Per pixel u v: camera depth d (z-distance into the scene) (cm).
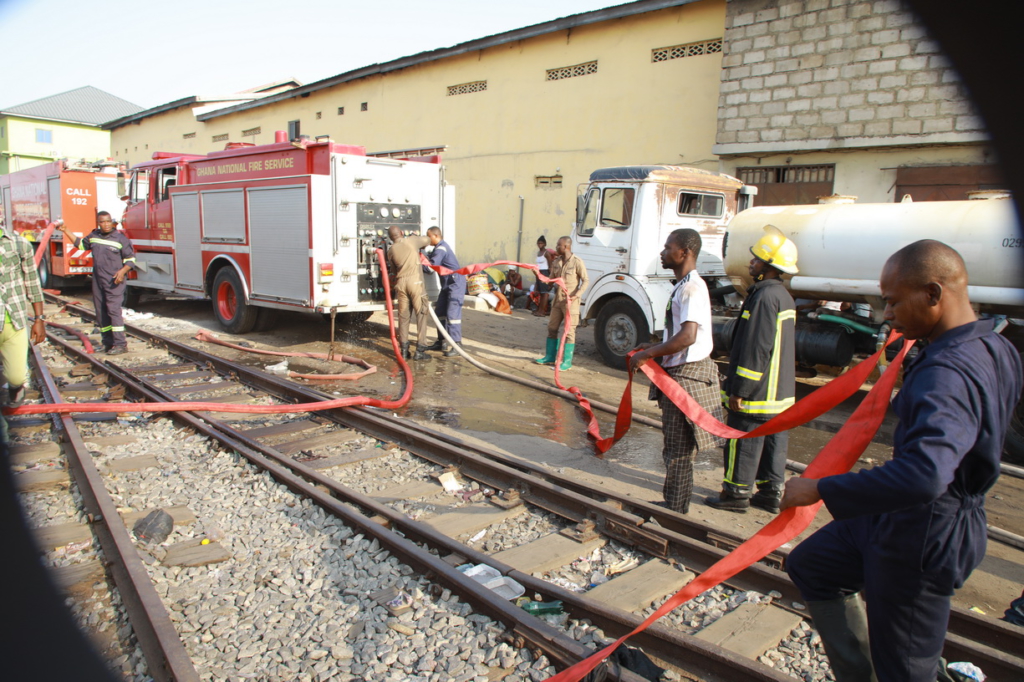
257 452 551
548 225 1603
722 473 552
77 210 1503
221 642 303
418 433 574
